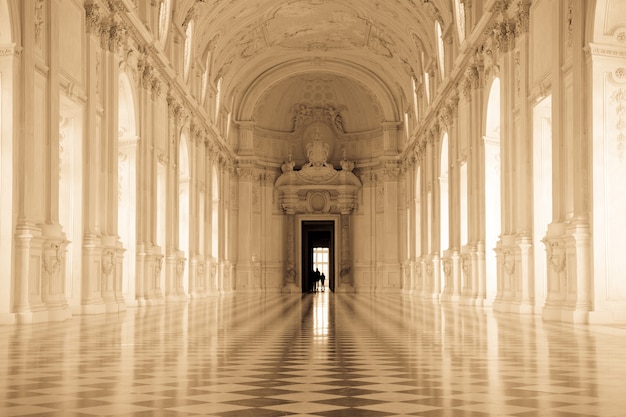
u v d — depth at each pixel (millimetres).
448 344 9375
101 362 7336
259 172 45719
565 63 14344
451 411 4445
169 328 12562
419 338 10430
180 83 27578
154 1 24094
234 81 42094
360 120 46469
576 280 13102
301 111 46906
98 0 18031
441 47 30734
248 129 44438
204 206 34750
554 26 14680
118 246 19344
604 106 13023
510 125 18625
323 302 27688
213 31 34156
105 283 18438
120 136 22234
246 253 44125
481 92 22453
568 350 8438
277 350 8719
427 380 5949
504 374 6309
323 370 6703
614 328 11820
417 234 38094
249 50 39906
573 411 4426
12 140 13391
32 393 5242
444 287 28609
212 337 10680
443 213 30812
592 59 13039
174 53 27938
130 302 22172
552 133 14750
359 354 8195
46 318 14062
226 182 41969
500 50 19266
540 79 16500
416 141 37750
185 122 30016
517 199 18219
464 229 24969
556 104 14523
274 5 34969
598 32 13062
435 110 31141
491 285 21344
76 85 16969
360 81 43500
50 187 14867
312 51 41594
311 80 45844
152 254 23453
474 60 22750
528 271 16969
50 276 14688
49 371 6574
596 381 5828
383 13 34781
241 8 34000
